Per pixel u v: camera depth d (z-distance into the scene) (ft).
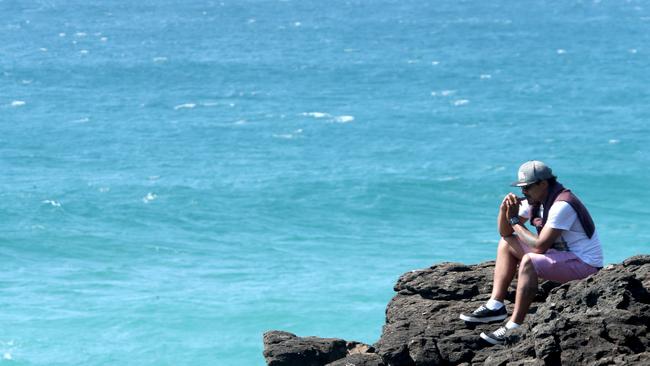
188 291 167.94
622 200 256.32
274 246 209.15
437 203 254.68
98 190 264.52
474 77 558.15
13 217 231.91
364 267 187.21
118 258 199.72
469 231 224.53
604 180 279.28
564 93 483.92
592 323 40.93
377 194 260.83
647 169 292.20
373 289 168.14
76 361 133.69
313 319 151.84
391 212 245.24
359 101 463.83
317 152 329.31
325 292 165.78
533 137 356.38
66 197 254.68
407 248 206.80
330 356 47.85
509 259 47.42
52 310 156.15
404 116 413.59
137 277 181.06
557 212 45.91
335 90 508.12
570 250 46.37
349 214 242.58
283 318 152.05
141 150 334.44
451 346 45.01
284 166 302.04
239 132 373.81
